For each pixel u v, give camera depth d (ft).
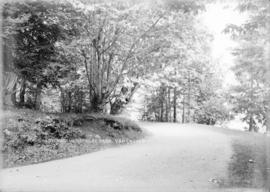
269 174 15.03
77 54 29.63
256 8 21.35
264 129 29.32
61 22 26.55
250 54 25.32
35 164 18.61
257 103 29.50
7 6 23.81
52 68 27.30
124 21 28.25
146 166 17.65
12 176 15.21
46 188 13.05
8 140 19.83
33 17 25.08
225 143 25.17
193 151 22.34
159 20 28.99
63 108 34.91
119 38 30.76
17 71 26.48
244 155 19.72
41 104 33.86
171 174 15.85
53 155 20.62
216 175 15.16
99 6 26.00
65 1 25.04
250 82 29.63
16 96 31.71
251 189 12.98
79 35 28.60
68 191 12.46
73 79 31.71
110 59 33.30
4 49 25.29
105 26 29.22
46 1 24.79
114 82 34.12
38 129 22.36
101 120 29.58
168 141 28.07
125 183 14.19
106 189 12.75
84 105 34.88
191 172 16.22
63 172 16.28
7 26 23.70
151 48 32.32
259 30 23.03
